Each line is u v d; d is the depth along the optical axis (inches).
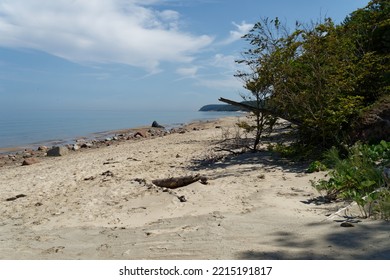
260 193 240.5
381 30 481.4
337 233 155.0
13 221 231.3
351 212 184.5
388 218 167.6
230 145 562.3
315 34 370.6
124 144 819.4
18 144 989.2
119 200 256.2
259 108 412.2
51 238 187.2
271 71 389.7
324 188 225.8
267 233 164.1
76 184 346.6
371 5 513.7
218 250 148.3
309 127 359.3
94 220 215.5
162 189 269.6
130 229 190.9
